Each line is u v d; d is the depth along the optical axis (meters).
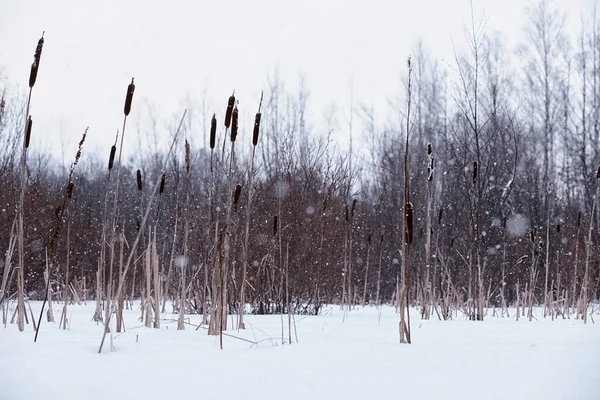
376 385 2.92
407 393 2.75
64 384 2.88
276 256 9.42
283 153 10.27
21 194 5.32
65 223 13.82
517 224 17.30
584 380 3.06
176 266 9.04
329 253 10.47
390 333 5.77
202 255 8.84
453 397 2.68
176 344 4.44
